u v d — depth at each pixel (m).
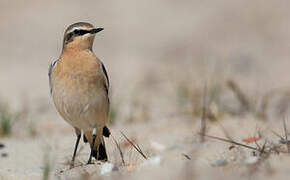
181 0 46.22
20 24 42.03
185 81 27.66
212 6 44.22
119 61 34.75
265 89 26.31
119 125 22.23
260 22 40.12
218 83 25.92
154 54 35.91
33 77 32.38
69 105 15.46
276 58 33.56
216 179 11.60
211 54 34.50
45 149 18.86
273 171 11.65
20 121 23.44
